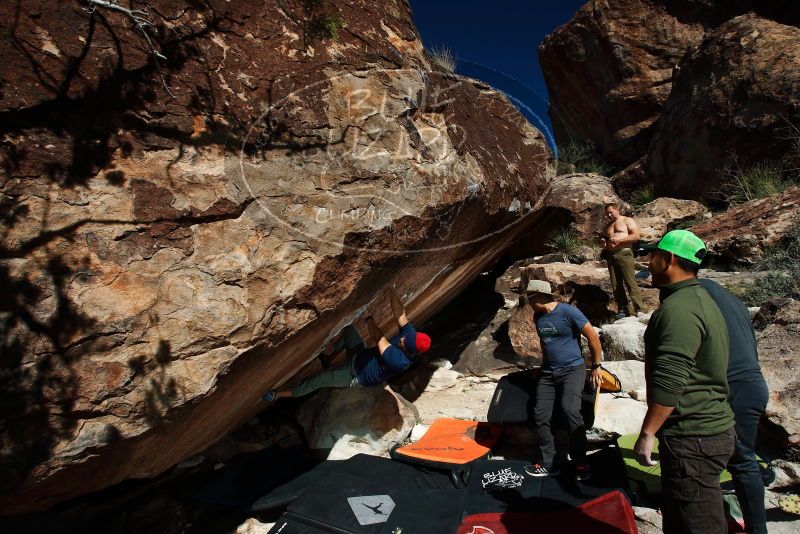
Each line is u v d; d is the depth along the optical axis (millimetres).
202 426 3299
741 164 9609
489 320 7438
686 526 2332
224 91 2834
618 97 14453
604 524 2973
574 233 9109
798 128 8648
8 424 2182
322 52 3273
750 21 10461
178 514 3711
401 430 4535
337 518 3314
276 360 3227
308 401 4773
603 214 9141
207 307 2592
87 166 2406
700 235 7754
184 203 2590
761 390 2592
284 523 3371
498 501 3410
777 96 8969
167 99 2648
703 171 10453
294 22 3223
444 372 6379
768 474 3029
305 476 3891
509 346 6609
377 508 3404
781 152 8992
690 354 2227
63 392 2252
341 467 3883
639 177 12695
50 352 2236
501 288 8508
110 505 3660
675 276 2387
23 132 2291
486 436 4371
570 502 3297
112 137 2479
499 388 4527
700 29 13633
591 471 3551
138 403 2424
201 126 2719
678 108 11375
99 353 2336
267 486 3834
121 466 2805
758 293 5562
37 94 2326
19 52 2318
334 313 3264
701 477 2287
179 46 2760
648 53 14070
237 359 2697
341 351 4254
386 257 3307
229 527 3615
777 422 3432
